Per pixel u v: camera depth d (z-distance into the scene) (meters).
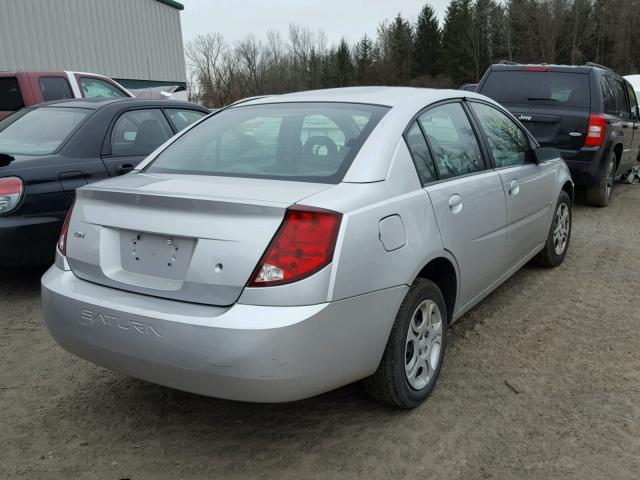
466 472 2.60
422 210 2.96
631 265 5.60
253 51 54.00
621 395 3.22
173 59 30.38
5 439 2.90
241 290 2.38
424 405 3.14
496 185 3.81
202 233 2.46
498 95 8.16
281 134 3.21
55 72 8.80
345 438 2.87
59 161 4.89
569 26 74.25
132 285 2.65
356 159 2.84
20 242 4.59
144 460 2.73
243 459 2.73
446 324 3.28
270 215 2.40
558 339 3.96
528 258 4.72
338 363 2.51
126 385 3.45
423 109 3.37
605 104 7.86
